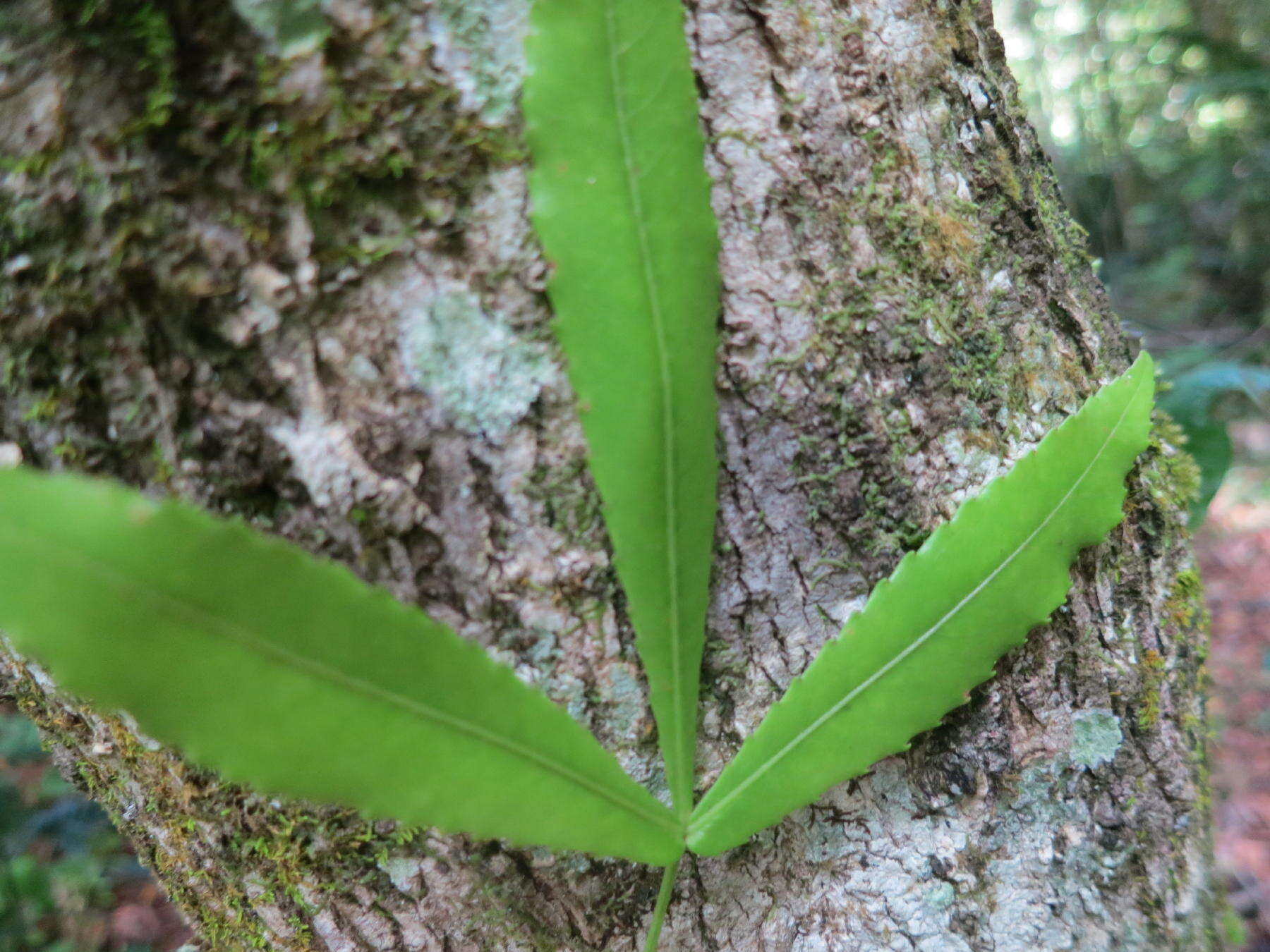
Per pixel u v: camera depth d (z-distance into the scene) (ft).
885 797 0.50
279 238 0.40
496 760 0.39
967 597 0.45
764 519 0.47
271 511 0.42
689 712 0.44
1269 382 0.88
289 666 0.35
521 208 0.42
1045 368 0.52
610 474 0.42
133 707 0.34
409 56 0.40
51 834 1.45
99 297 0.39
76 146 0.38
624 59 0.40
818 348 0.46
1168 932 0.53
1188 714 0.56
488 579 0.44
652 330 0.41
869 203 0.47
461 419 0.43
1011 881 0.51
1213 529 2.49
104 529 0.32
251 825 0.47
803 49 0.45
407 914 0.49
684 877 0.49
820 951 0.51
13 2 0.37
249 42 0.38
